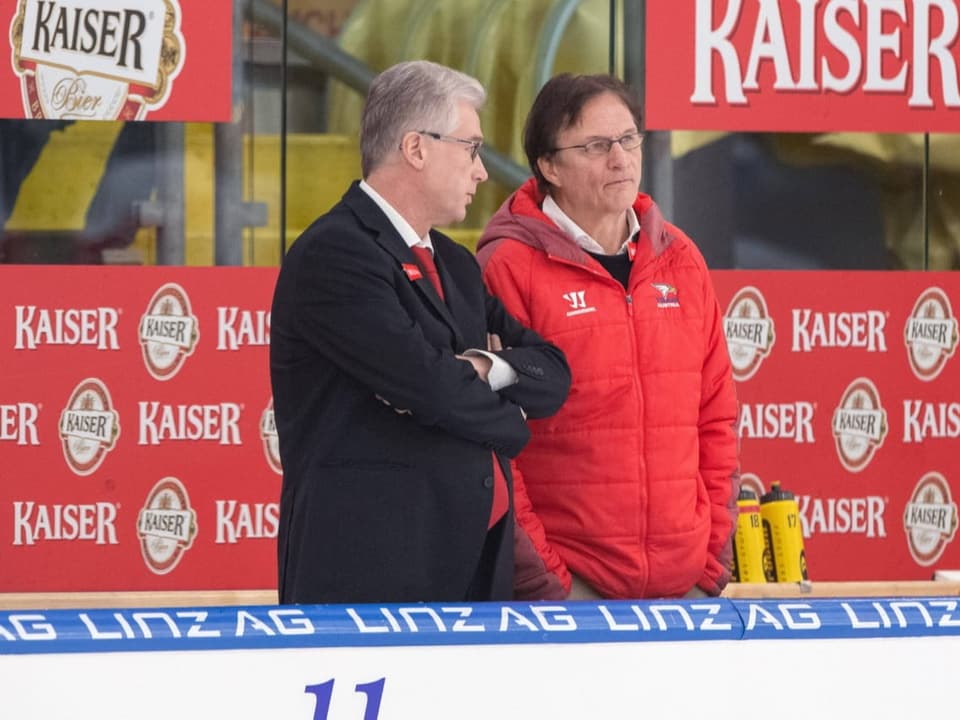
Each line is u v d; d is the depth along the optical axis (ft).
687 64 51.70
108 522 51.01
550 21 51.60
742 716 25.68
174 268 51.06
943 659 26.13
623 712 25.43
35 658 23.97
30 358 50.62
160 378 51.08
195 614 24.63
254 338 51.31
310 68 51.29
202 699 24.35
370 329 29.32
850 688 25.90
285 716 24.57
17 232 50.57
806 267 53.11
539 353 31.53
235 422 51.34
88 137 50.60
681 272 34.27
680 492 33.30
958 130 52.80
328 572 29.76
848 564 53.31
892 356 53.36
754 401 53.01
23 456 50.67
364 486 29.81
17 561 50.75
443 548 30.09
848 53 52.26
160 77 50.52
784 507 42.52
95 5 50.11
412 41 51.49
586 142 32.68
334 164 51.62
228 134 51.08
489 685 25.12
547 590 32.37
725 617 25.73
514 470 32.78
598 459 32.91
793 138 52.80
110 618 24.40
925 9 52.37
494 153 51.98
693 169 52.44
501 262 33.63
